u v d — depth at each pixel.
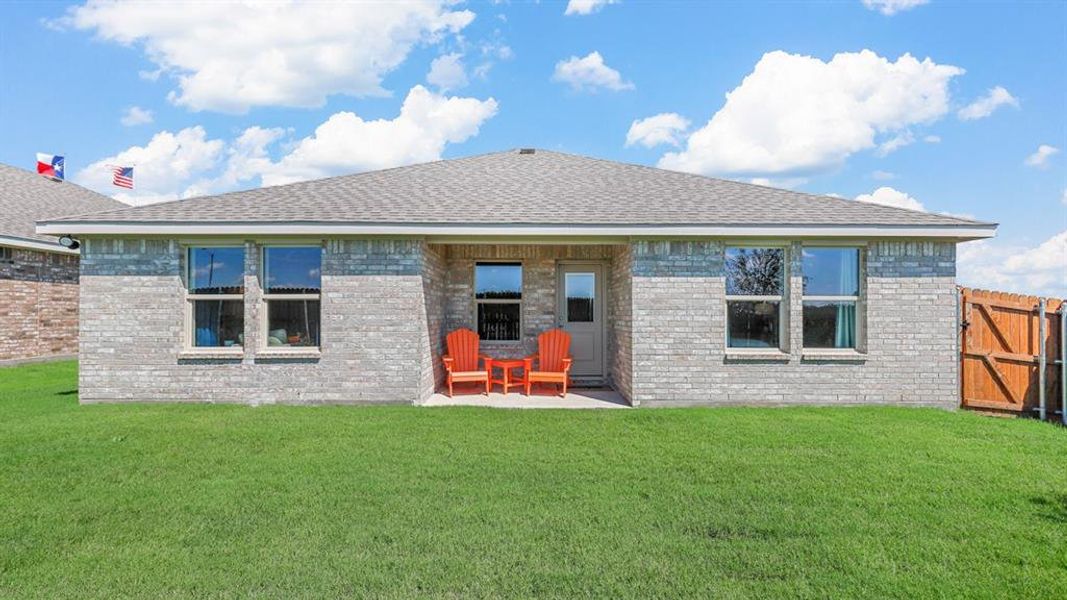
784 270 8.95
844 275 8.92
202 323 8.98
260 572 3.38
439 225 8.57
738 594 3.17
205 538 3.85
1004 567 3.48
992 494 4.72
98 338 8.74
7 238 13.66
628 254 9.17
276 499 4.55
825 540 3.85
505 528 4.02
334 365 8.79
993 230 8.31
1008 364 8.63
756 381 8.80
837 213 8.86
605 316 11.32
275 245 8.94
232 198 9.66
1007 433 6.89
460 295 11.25
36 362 14.75
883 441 6.45
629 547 3.73
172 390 8.75
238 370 8.78
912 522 4.15
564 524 4.09
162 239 8.78
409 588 3.22
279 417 7.68
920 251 8.73
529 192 10.34
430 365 9.63
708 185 10.86
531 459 5.72
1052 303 8.40
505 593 3.18
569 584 3.27
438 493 4.72
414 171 12.03
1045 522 4.15
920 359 8.69
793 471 5.32
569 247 11.23
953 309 8.70
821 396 8.74
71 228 8.37
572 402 9.18
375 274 8.82
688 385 8.80
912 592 3.19
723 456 5.82
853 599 3.12
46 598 3.12
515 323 11.39
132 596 3.15
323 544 3.76
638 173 12.05
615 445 6.28
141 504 4.45
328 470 5.31
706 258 8.86
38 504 4.46
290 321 9.02
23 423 7.25
